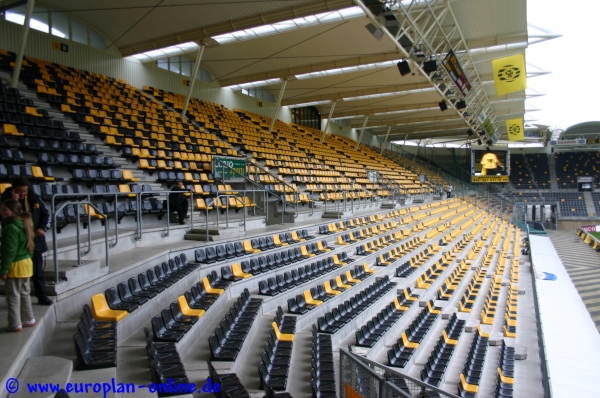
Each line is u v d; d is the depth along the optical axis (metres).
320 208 18.53
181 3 14.69
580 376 10.26
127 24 17.00
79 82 16.02
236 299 7.88
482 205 41.41
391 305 10.38
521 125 32.19
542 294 17.64
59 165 10.02
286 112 32.78
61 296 5.05
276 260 10.48
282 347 6.52
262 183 16.28
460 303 12.98
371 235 16.30
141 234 8.63
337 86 26.97
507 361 10.20
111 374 3.79
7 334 3.99
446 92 22.61
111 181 10.88
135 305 5.44
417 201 30.84
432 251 18.38
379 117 39.69
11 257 3.93
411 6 13.66
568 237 38.66
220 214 13.21
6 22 14.68
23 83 13.48
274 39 18.62
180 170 14.15
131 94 18.36
